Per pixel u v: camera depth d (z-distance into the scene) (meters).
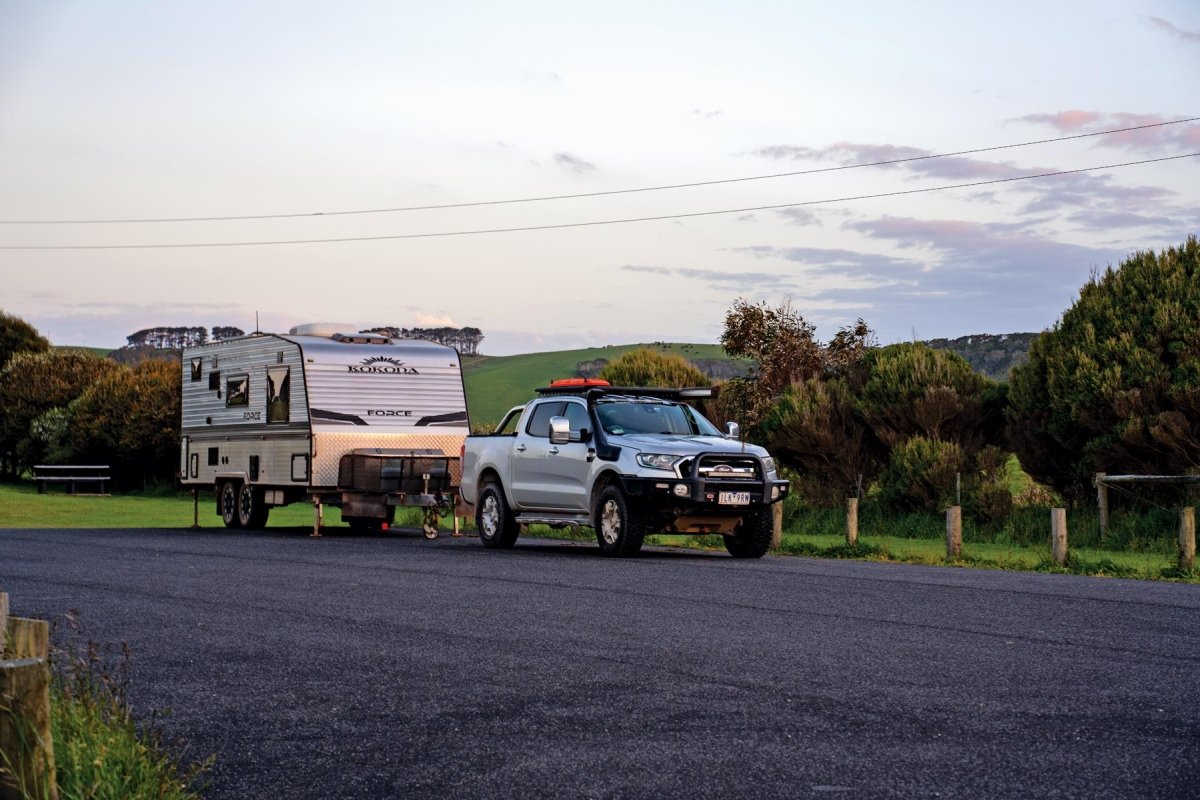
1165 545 19.12
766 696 7.12
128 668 8.03
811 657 8.38
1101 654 8.49
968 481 23.42
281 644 8.98
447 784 5.41
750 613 10.59
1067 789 5.25
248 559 16.34
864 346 33.16
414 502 22.56
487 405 84.06
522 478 18.70
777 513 18.97
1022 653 8.53
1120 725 6.39
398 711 6.80
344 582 13.16
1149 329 22.39
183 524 29.58
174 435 45.69
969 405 25.33
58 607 11.08
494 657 8.41
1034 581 13.47
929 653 8.53
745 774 5.51
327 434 22.69
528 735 6.24
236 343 25.22
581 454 17.62
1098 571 15.41
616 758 5.79
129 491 48.62
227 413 25.45
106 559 16.28
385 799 5.22
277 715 6.72
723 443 17.19
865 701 6.97
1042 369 23.81
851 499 18.67
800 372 32.34
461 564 15.52
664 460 16.61
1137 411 21.80
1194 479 19.34
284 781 5.50
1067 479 23.81
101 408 47.09
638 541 16.92
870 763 5.67
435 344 24.64
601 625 9.88
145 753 5.27
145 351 115.44
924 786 5.31
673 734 6.23
